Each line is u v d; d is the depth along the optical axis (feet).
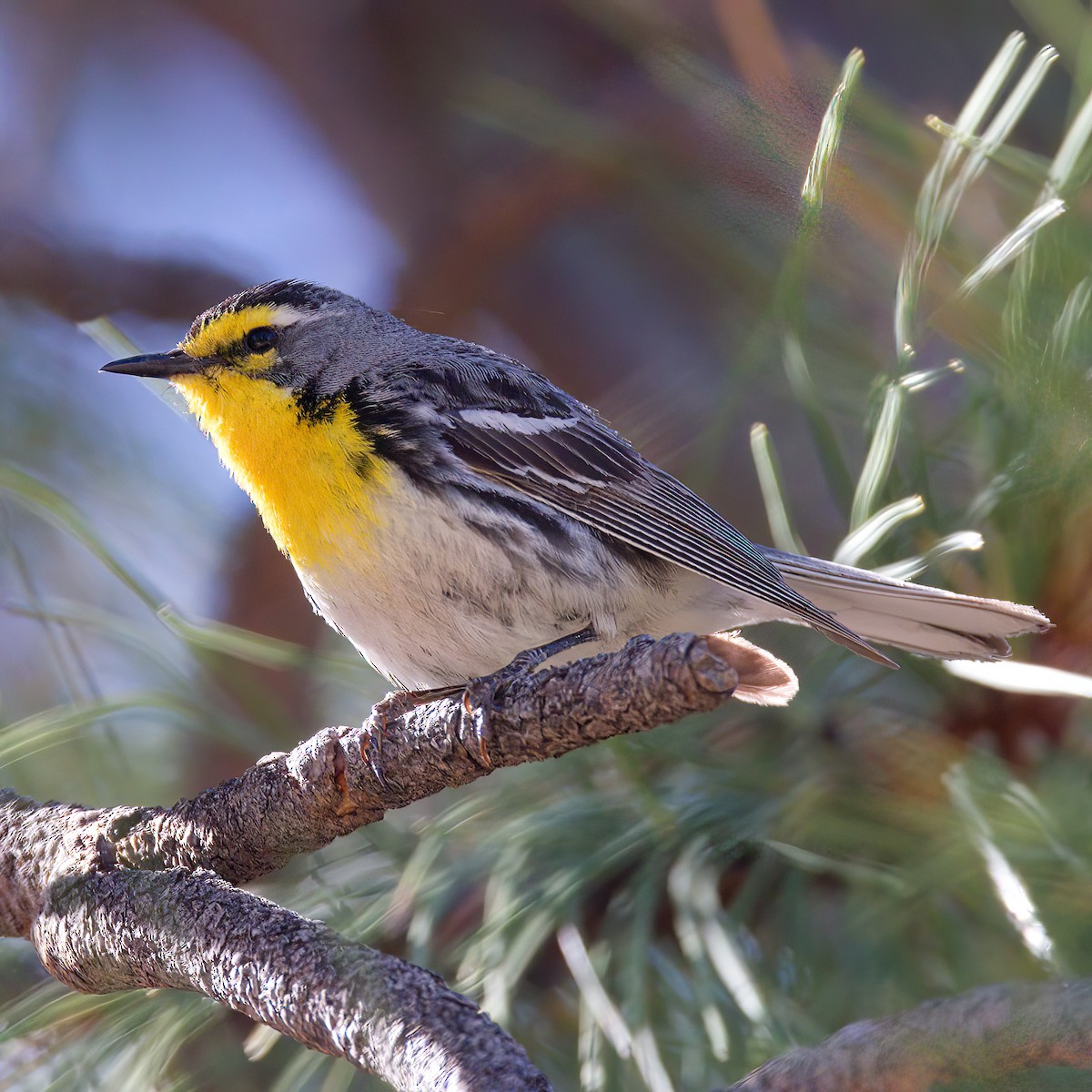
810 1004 7.71
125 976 7.68
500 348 8.16
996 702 7.75
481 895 7.76
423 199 8.16
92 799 7.85
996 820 7.70
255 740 7.79
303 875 7.77
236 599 7.98
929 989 7.71
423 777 7.68
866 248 7.73
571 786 7.77
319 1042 7.63
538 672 7.66
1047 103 7.88
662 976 7.72
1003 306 7.71
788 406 8.02
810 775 7.75
